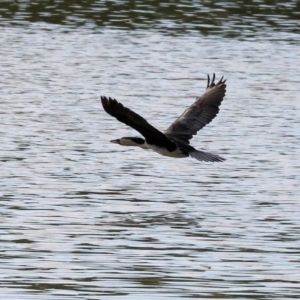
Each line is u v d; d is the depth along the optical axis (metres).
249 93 27.25
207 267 14.45
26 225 16.25
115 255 14.91
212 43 34.22
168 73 29.66
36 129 23.00
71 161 20.45
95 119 24.17
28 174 19.34
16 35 34.44
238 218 16.95
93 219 16.69
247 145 22.00
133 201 17.81
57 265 14.39
